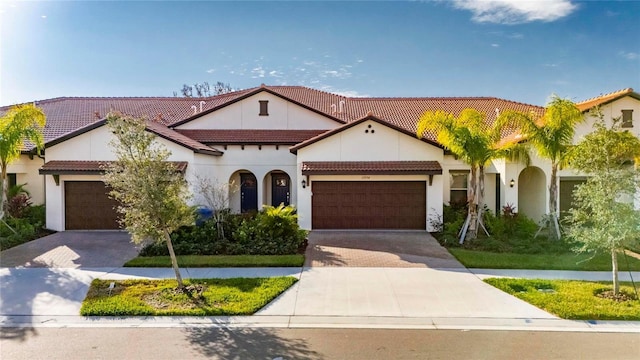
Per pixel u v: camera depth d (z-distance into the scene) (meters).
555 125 15.84
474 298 9.94
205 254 14.51
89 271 12.44
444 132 16.23
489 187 22.17
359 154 19.66
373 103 28.98
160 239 10.23
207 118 24.30
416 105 28.55
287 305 9.48
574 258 13.77
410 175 19.06
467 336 7.86
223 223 16.39
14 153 17.58
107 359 6.93
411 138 19.56
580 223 10.58
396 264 13.27
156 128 20.11
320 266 13.02
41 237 17.73
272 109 24.34
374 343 7.54
